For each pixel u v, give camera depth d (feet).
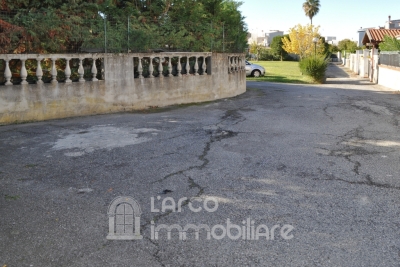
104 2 41.83
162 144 24.48
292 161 21.03
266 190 16.83
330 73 116.98
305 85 71.26
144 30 39.81
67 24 33.99
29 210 14.82
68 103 33.65
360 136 27.25
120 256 11.72
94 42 35.58
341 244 12.36
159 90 39.96
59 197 16.07
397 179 18.26
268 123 31.60
